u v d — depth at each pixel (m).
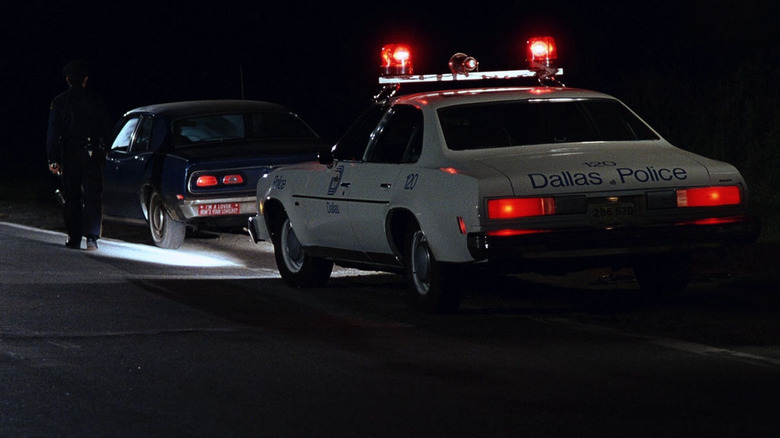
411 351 10.66
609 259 11.91
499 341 11.04
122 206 20.38
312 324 12.09
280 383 9.49
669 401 8.76
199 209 18.45
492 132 12.75
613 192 11.77
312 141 19.89
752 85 22.19
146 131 20.22
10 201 27.53
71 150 18.42
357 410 8.63
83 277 15.56
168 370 9.98
